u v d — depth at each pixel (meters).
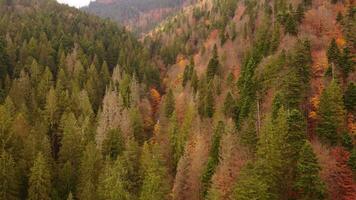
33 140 80.62
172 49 185.75
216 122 88.62
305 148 56.22
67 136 87.50
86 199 70.81
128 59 162.12
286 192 59.16
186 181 74.75
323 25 105.81
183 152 88.00
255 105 81.69
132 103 124.31
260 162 57.12
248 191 52.56
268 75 85.62
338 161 63.66
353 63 86.69
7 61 138.00
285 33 104.94
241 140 70.06
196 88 124.38
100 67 159.75
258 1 162.62
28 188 75.00
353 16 103.19
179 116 112.62
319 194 54.78
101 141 96.25
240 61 125.75
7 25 171.88
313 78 83.88
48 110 104.75
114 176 73.88
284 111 65.00
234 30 152.75
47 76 124.94
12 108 99.62
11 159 72.88
